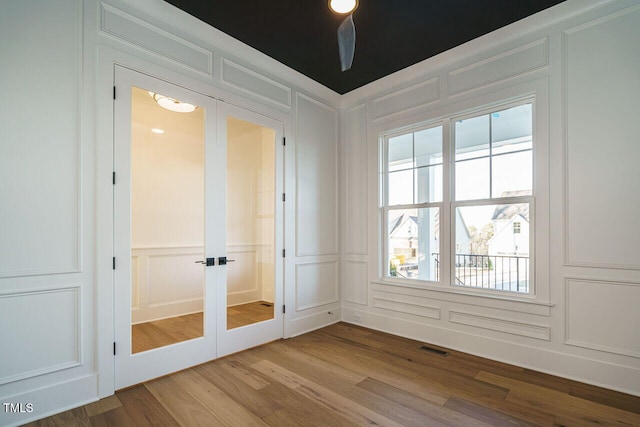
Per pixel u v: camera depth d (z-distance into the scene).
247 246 3.38
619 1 2.34
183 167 3.20
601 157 2.39
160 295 3.47
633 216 2.26
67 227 2.07
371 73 3.60
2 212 1.86
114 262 2.26
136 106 3.02
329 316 3.98
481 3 2.46
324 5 2.48
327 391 2.29
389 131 3.77
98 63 2.22
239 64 3.10
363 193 3.97
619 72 2.33
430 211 3.45
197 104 2.77
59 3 2.08
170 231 3.51
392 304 3.65
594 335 2.39
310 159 3.81
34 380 1.94
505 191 2.93
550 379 2.47
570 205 2.51
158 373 2.47
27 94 1.95
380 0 2.41
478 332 2.99
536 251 2.67
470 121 3.18
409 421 1.93
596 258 2.39
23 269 1.92
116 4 2.32
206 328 2.80
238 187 3.26
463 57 3.13
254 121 3.22
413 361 2.83
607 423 1.90
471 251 3.12
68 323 2.07
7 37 1.89
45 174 2.00
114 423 1.90
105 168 2.23
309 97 3.83
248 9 2.53
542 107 2.66
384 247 3.81
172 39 2.62
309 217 3.77
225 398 2.19
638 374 2.22
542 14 2.59
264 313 3.41
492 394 2.25
